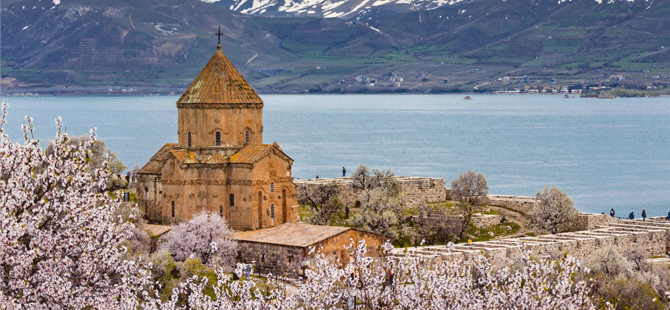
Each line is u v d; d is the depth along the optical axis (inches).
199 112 7509.8
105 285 3127.5
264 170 7377.0
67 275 2994.6
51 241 2962.6
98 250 3102.9
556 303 3900.1
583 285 4104.3
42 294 2940.5
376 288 3868.1
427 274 3954.2
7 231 2822.3
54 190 3041.3
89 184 3110.2
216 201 7377.0
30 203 2987.2
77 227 3043.8
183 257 6560.0
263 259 6628.9
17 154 3019.2
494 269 5895.7
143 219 7539.4
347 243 6801.2
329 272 3838.6
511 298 3897.6
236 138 7578.7
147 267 3319.4
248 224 7283.5
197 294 4050.2
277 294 4062.5
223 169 7381.9
